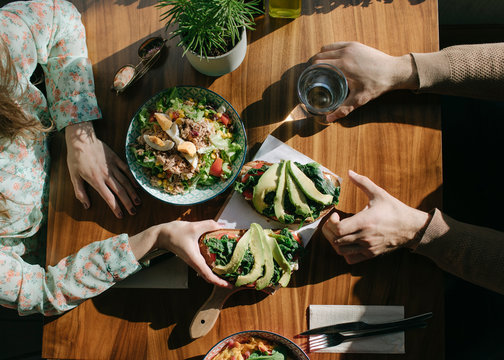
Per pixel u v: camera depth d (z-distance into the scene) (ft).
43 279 4.24
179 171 4.08
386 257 4.29
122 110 4.57
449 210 5.99
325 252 4.30
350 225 4.06
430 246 4.09
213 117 4.26
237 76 4.53
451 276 5.85
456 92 4.38
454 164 6.09
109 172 4.40
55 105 4.50
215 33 3.88
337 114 4.34
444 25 6.63
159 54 4.56
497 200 5.92
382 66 4.28
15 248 4.58
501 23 6.54
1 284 4.04
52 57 4.59
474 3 6.13
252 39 4.57
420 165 4.39
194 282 4.29
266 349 3.92
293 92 4.51
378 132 4.42
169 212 4.38
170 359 4.20
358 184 4.25
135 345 4.22
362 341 4.11
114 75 4.61
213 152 4.19
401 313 4.17
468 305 5.67
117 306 4.27
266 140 4.40
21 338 7.11
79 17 4.63
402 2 4.55
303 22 4.57
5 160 4.22
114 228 4.39
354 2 4.57
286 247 4.06
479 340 5.46
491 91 4.33
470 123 6.15
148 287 4.25
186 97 4.29
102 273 4.13
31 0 4.63
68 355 4.23
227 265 4.00
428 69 4.27
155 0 4.63
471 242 4.00
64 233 4.39
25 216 4.44
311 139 4.43
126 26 4.66
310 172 4.18
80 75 4.46
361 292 4.23
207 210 4.39
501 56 4.25
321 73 4.36
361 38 4.55
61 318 4.26
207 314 4.11
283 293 4.23
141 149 4.17
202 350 4.19
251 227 4.13
